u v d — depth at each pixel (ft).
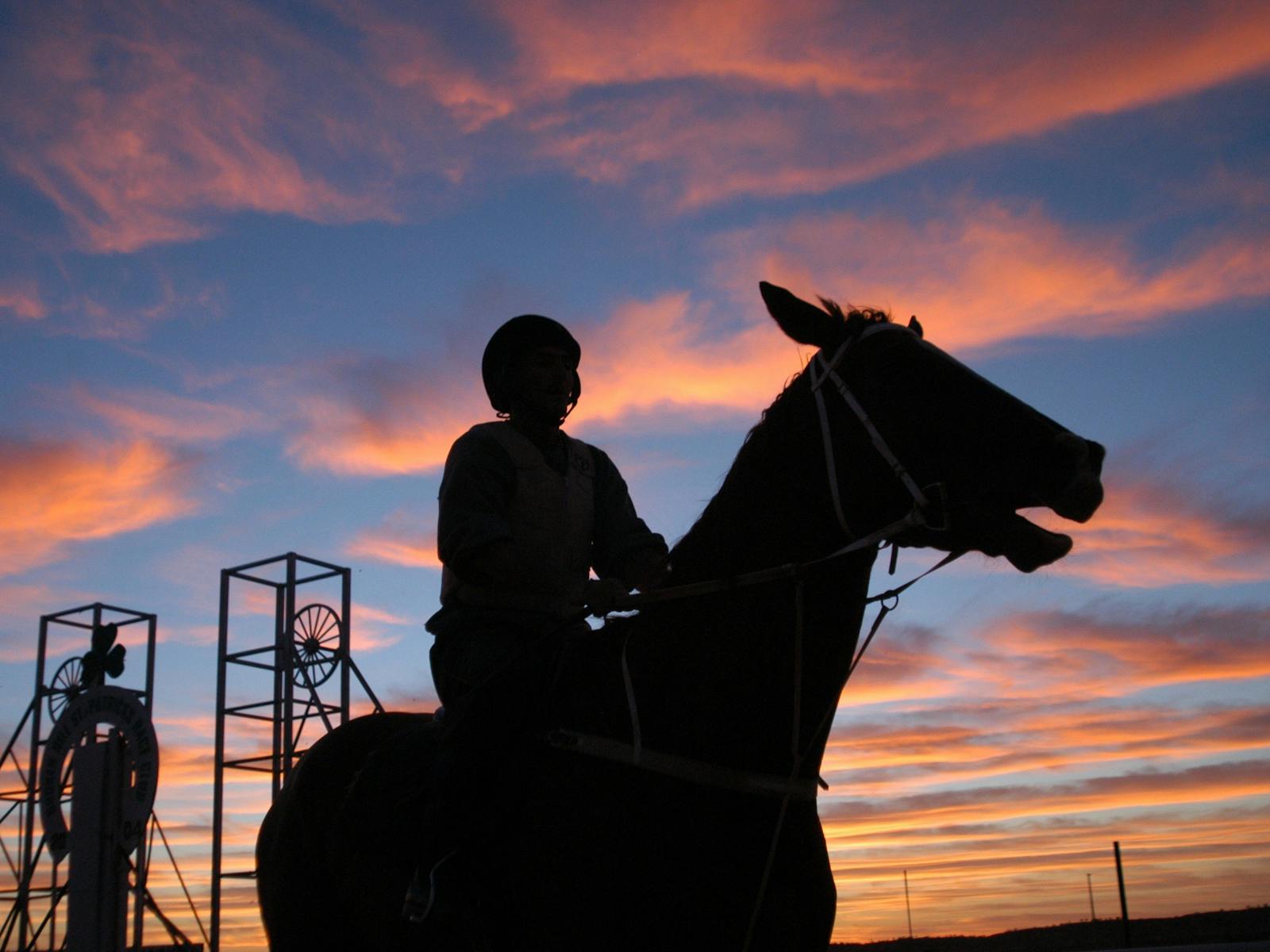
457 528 10.03
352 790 11.54
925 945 63.36
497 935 9.32
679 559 9.66
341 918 12.10
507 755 9.64
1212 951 36.29
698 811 8.56
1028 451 7.84
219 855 48.78
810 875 8.80
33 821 57.67
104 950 44.78
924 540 8.30
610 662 9.73
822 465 8.86
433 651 10.90
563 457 11.56
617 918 8.54
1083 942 57.47
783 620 8.71
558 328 11.72
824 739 8.93
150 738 47.03
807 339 9.39
